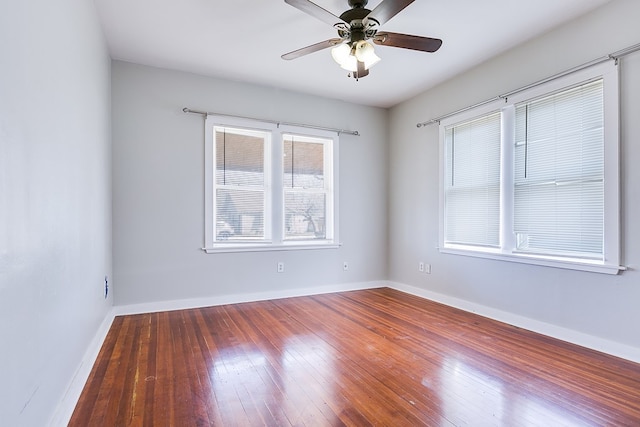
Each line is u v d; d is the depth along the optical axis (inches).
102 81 113.3
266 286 163.5
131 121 137.5
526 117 123.0
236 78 154.0
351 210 186.1
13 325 43.3
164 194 142.9
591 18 102.1
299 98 171.2
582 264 103.3
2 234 40.4
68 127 69.6
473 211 144.2
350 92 171.3
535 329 117.1
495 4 98.8
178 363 91.6
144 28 112.7
